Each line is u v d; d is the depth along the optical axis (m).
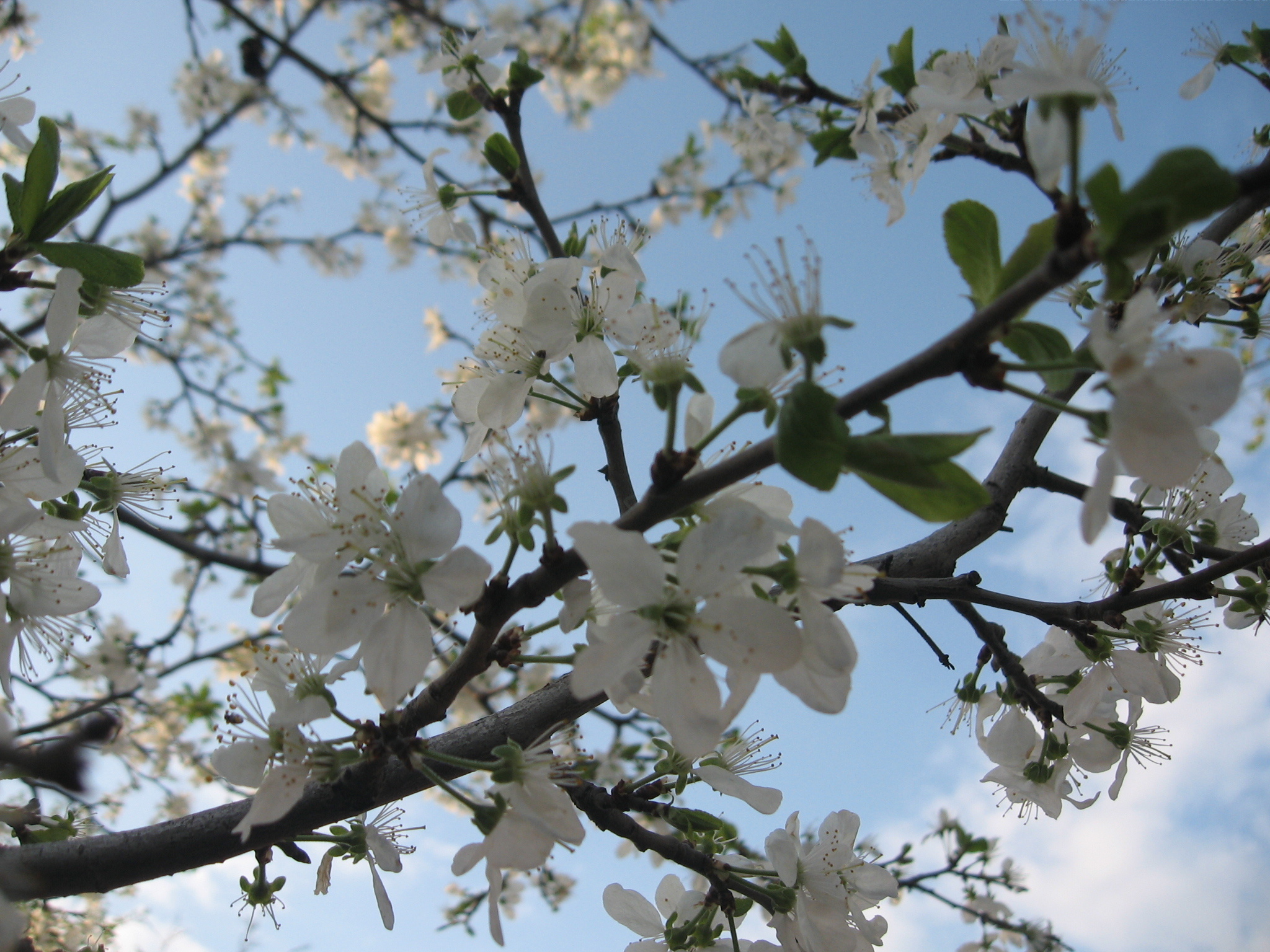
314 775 0.14
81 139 0.55
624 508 0.18
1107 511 0.12
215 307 0.65
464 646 0.15
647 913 0.19
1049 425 0.22
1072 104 0.12
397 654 0.14
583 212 0.51
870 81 0.23
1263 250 0.23
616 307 0.18
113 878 0.16
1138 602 0.18
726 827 0.18
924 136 0.22
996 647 0.19
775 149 0.41
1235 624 0.20
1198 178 0.11
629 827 0.17
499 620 0.14
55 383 0.16
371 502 0.14
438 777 0.14
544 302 0.18
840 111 0.26
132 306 0.17
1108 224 0.11
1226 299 0.21
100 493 0.18
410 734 0.15
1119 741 0.19
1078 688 0.19
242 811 0.17
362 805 0.16
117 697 0.29
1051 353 0.13
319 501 0.15
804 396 0.12
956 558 0.21
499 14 0.60
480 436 0.18
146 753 0.47
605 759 0.37
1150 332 0.12
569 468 0.14
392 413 0.51
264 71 0.51
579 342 0.18
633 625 0.13
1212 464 0.20
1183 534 0.20
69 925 0.35
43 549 0.16
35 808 0.18
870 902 0.18
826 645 0.13
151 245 0.62
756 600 0.13
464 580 0.14
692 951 0.18
